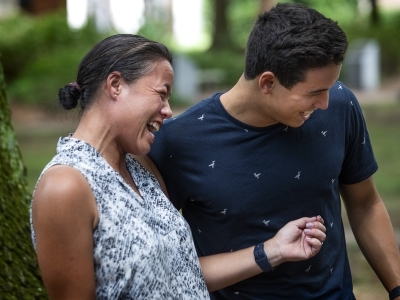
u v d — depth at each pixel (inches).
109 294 121.7
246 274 149.2
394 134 775.7
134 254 121.9
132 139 127.6
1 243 180.4
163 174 153.3
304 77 137.1
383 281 163.0
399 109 948.0
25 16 1269.7
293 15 139.4
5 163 202.4
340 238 161.0
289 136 150.0
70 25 1168.8
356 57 1210.6
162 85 128.0
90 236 120.3
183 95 1067.9
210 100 152.6
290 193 151.6
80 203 119.1
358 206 166.4
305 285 155.1
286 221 153.1
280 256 146.7
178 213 136.7
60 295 120.6
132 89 126.3
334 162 153.3
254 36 143.1
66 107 129.9
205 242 155.9
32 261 185.2
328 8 1862.7
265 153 150.0
